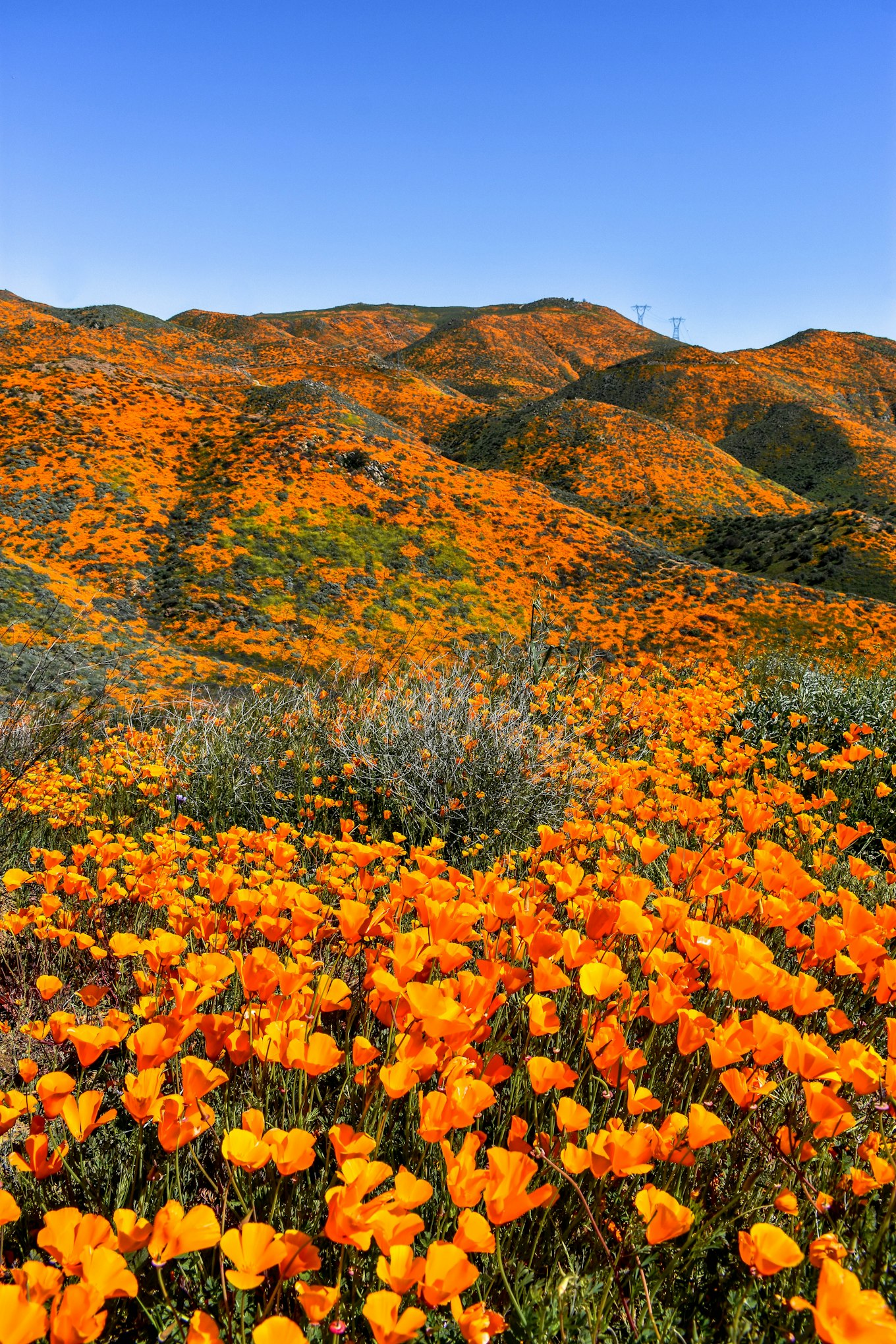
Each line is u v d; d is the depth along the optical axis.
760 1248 0.94
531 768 4.98
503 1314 1.29
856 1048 1.44
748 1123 1.62
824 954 1.79
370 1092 1.57
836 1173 1.54
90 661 18.98
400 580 33.81
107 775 5.38
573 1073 1.26
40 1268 0.92
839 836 2.79
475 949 2.49
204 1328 0.86
